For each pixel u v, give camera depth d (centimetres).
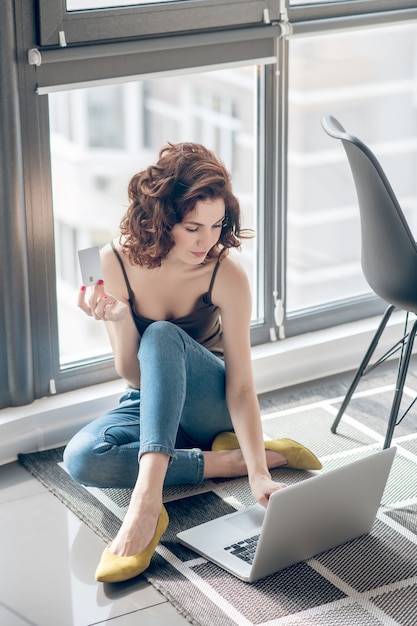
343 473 197
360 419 274
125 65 250
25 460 253
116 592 198
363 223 233
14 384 259
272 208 290
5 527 223
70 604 194
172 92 742
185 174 213
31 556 212
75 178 734
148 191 216
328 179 371
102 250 233
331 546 211
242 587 198
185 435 245
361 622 186
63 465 251
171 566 206
